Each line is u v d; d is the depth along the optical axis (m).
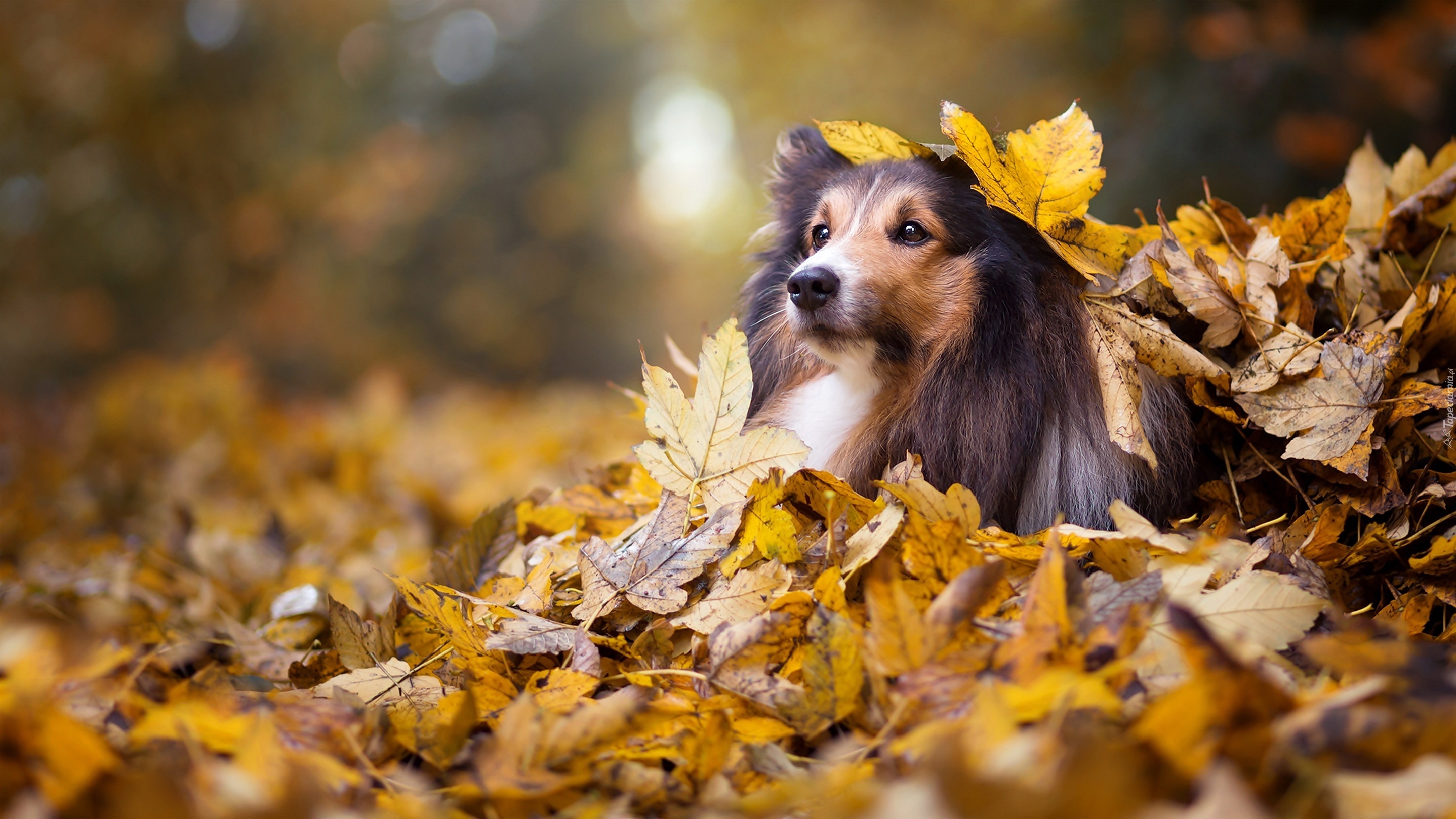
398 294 24.78
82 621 3.09
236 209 19.56
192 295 19.73
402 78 25.86
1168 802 1.35
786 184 3.79
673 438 2.45
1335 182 9.09
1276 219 3.07
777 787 1.58
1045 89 10.82
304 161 20.59
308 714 1.81
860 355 3.18
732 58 15.82
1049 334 2.78
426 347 25.25
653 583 2.23
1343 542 2.48
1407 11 9.07
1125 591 1.84
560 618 2.40
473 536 2.88
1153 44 10.05
